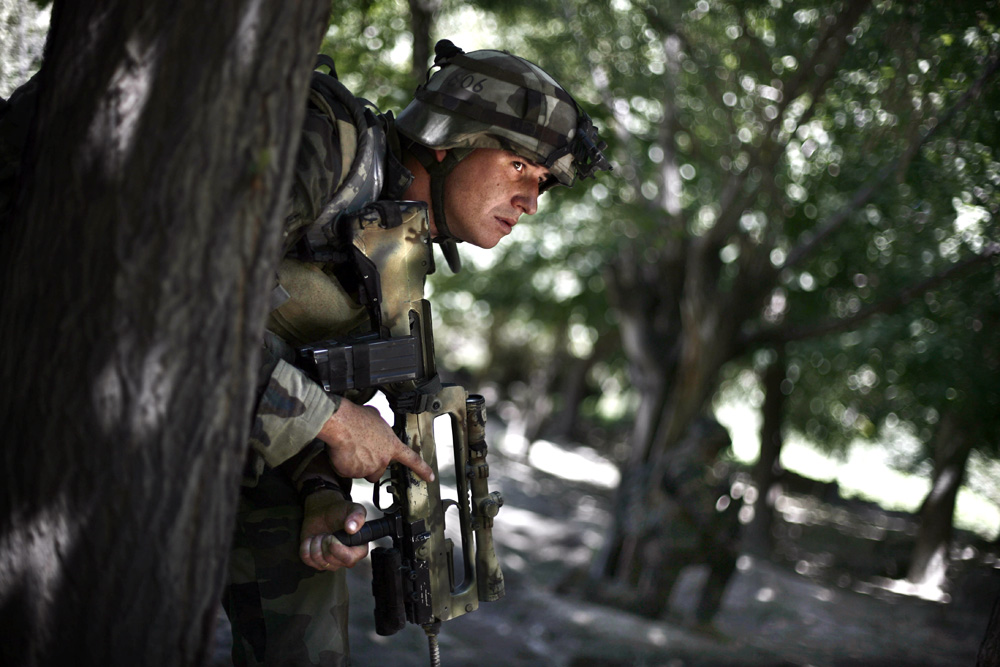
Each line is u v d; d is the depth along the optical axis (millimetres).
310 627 1618
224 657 2814
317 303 1645
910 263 8555
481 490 1765
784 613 7586
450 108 1730
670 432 9266
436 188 1781
